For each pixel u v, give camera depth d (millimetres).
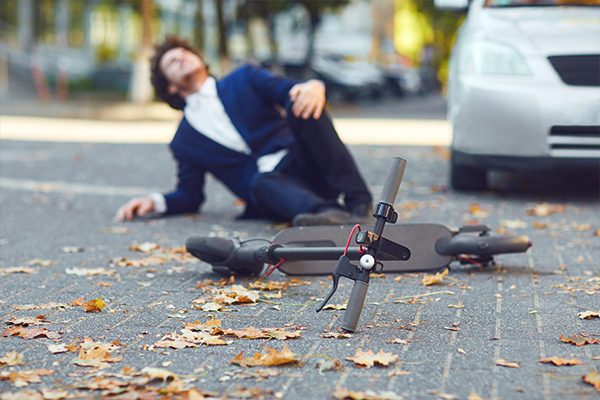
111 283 3242
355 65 28375
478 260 3369
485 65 5426
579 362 2162
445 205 5434
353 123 16656
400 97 30594
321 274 3188
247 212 4895
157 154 9703
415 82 34062
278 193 4117
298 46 27109
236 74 4691
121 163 8641
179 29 32594
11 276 3389
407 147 10562
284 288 3115
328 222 3654
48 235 4441
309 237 3186
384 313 2727
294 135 4168
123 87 27141
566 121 5109
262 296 2998
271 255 3006
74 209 5449
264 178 4211
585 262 3576
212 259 3256
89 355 2234
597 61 5133
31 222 4895
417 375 2090
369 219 3828
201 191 5031
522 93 5195
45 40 25875
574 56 5176
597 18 5547
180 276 3383
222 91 4668
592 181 6656
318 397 1944
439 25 39719
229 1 26062
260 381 2053
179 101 4789
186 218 5059
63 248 4031
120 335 2486
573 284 3146
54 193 6277
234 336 2467
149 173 7727
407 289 3092
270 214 4449
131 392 1945
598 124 5074
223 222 4895
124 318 2693
